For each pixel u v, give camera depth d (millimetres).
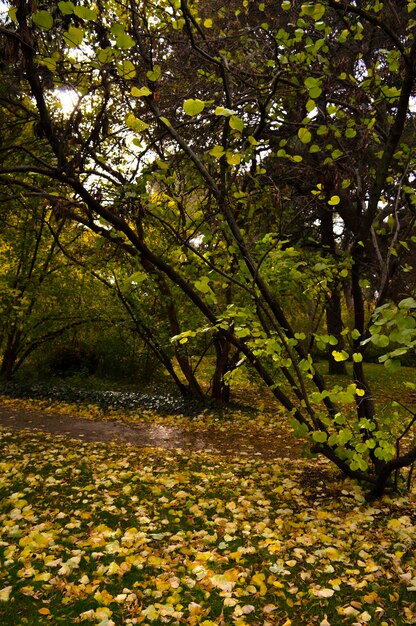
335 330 12305
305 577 3963
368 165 8445
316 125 5000
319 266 5242
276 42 5230
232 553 4293
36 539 4535
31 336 15250
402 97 5141
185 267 5703
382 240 8648
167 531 4953
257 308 5355
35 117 4867
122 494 6105
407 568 4098
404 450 8422
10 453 8062
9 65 5297
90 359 16984
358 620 3369
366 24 7285
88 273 13484
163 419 11695
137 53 5703
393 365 3189
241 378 13203
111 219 4984
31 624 3297
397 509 5594
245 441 9695
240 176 5895
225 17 6934
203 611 3418
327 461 7859
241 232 5836
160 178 4918
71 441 9312
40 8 3996
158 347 14055
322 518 5293
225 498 6078
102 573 3975
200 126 6703
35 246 14047
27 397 13750
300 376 5230
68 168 4672
